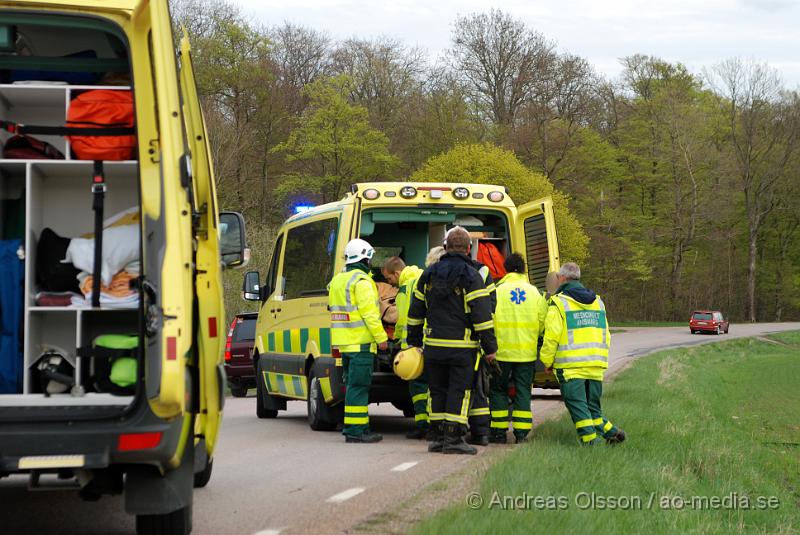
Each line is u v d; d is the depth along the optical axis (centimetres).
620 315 8056
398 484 780
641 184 7944
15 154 598
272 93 5888
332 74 6544
